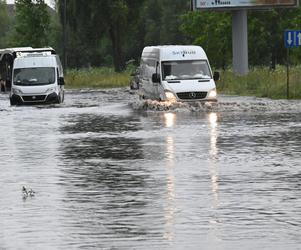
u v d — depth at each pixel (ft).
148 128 141.49
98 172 89.25
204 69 197.67
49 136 131.64
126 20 451.94
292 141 116.88
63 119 167.84
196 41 389.39
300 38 220.64
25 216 65.46
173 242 55.72
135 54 654.12
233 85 267.39
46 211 67.46
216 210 66.39
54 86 226.38
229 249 53.47
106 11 447.42
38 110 200.44
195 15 394.73
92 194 75.25
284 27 371.35
